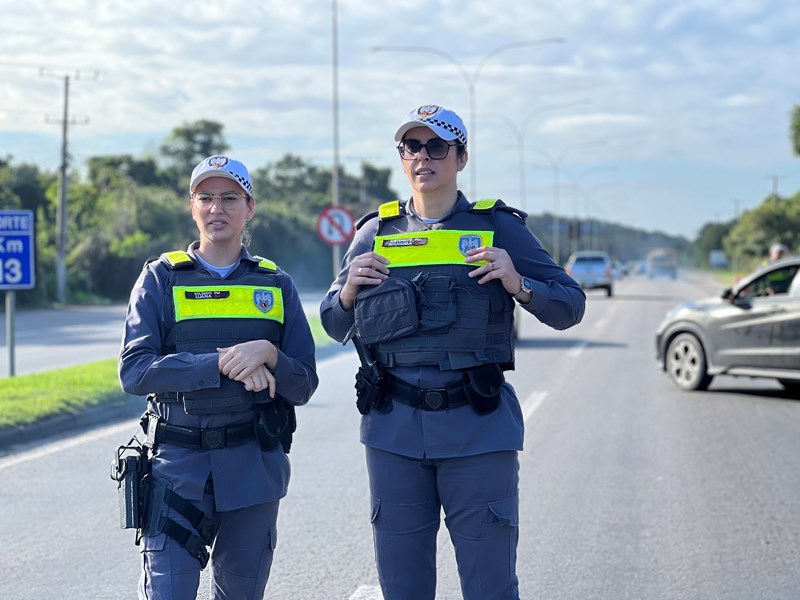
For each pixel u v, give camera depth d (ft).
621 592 17.67
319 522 22.20
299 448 30.63
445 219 12.67
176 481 12.01
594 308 117.60
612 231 646.74
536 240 12.91
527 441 32.04
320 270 221.46
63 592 17.52
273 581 18.21
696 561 19.42
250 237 13.58
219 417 12.16
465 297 12.15
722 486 25.64
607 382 47.14
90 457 28.96
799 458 29.19
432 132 12.42
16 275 45.16
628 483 26.02
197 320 12.42
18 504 23.58
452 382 12.16
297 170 347.36
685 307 44.32
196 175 12.62
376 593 17.54
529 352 62.64
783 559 19.52
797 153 148.77
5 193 154.61
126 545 20.35
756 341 41.27
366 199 328.90
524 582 18.22
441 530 22.11
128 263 178.60
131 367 12.05
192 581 11.86
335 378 48.47
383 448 12.37
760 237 238.68
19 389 38.42
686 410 38.45
